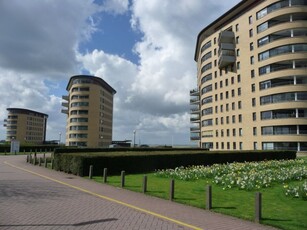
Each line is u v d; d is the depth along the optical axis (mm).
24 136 159625
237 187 14367
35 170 22969
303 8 53219
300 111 52406
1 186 14133
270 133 55531
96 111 112250
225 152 30141
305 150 51094
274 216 9008
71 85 117312
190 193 12812
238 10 67562
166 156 24828
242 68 64188
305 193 11781
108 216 8570
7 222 7738
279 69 54875
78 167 19938
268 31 56562
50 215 8547
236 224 8141
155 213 9109
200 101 89500
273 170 19375
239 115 64875
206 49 80125
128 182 16328
